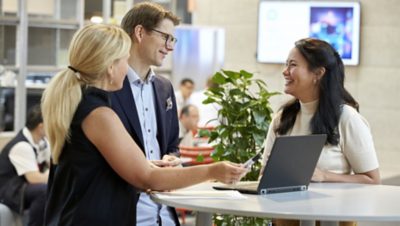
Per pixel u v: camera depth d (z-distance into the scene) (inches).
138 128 131.6
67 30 355.9
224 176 115.6
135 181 116.0
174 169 117.6
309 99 143.8
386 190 129.9
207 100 177.0
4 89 336.2
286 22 346.6
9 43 339.0
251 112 174.7
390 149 331.9
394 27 330.0
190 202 113.6
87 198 114.6
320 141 125.3
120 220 116.9
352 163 142.3
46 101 116.6
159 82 141.3
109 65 116.3
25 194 251.4
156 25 136.8
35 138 257.4
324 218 106.1
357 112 143.9
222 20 372.8
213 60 375.6
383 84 332.5
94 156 115.0
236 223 172.6
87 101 115.0
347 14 334.6
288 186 126.0
